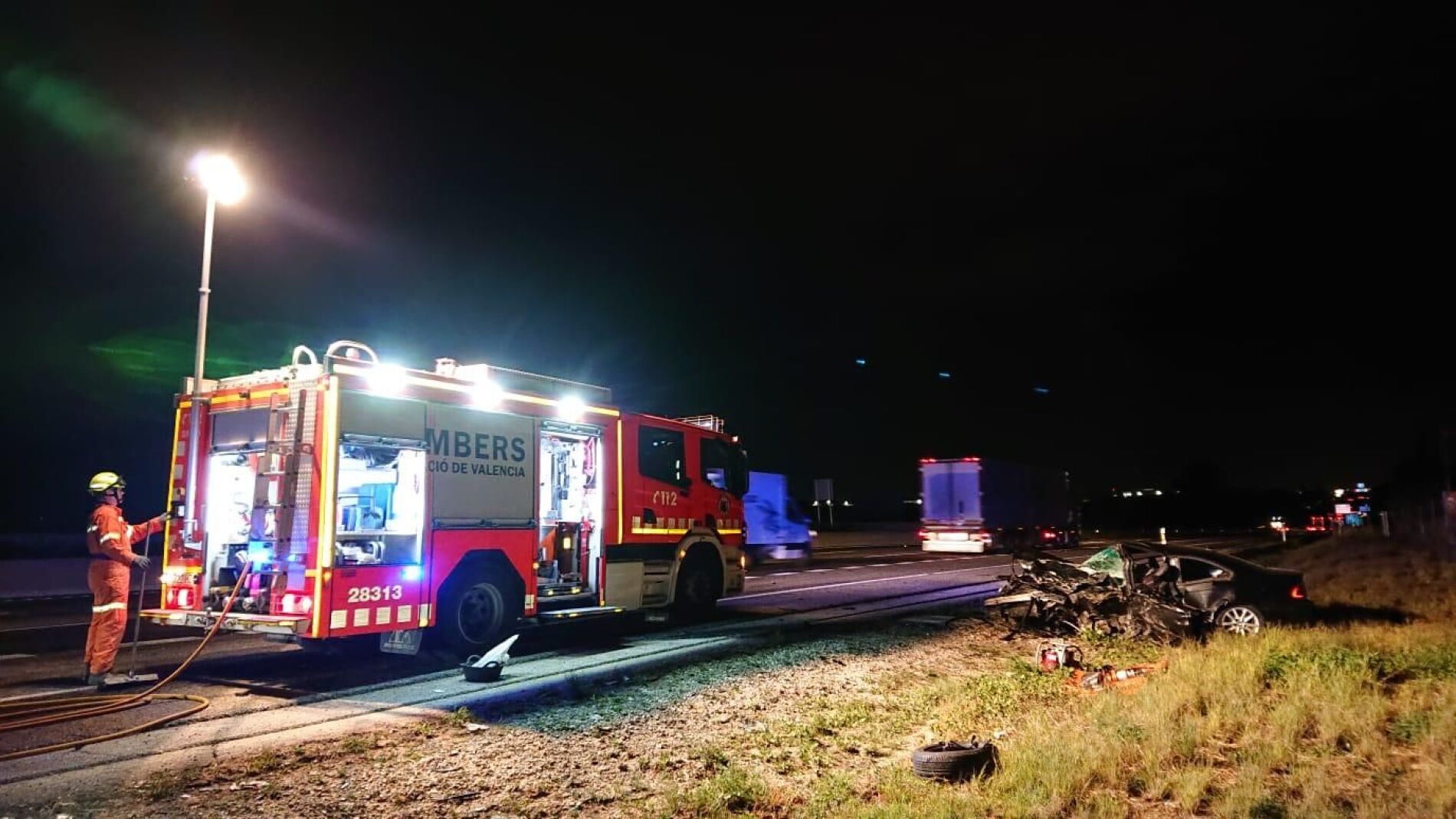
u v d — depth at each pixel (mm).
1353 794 4992
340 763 6090
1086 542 44969
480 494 9773
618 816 5199
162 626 12656
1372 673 7668
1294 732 6078
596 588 11422
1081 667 9570
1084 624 11711
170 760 6105
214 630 8508
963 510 32062
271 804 5281
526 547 10297
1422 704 6637
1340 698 6730
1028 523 34906
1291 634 10062
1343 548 29328
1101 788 5379
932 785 5629
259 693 8234
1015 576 12898
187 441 9406
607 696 8164
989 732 7031
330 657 10078
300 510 8312
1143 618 11234
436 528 9219
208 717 7320
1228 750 5969
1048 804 5016
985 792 5359
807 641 11438
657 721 7309
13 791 5453
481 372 10062
